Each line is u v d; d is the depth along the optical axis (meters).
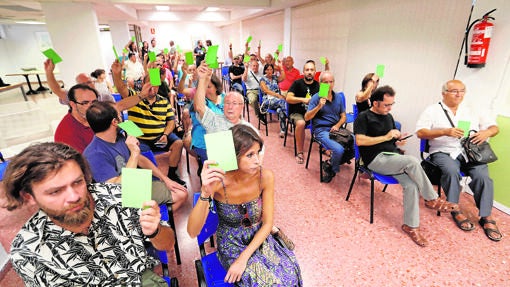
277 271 1.14
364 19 3.51
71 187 0.76
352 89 3.94
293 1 4.78
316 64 4.91
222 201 1.20
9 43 10.05
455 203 2.07
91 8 4.43
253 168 1.13
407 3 2.84
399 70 3.06
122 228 0.91
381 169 2.08
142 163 1.81
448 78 2.53
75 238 0.83
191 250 1.87
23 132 4.25
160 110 2.61
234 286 1.13
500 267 1.70
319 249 1.87
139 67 5.71
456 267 1.71
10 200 0.75
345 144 2.65
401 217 2.20
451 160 2.08
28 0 4.12
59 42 4.48
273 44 6.85
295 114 3.43
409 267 1.71
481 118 2.22
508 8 1.97
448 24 2.46
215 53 1.96
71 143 1.83
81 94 1.77
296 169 3.07
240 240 1.21
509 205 2.20
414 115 2.95
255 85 5.15
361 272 1.68
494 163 2.25
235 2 5.22
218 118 2.10
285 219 2.19
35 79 10.59
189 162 3.28
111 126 1.51
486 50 2.11
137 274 0.96
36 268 0.78
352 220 2.17
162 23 10.66
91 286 0.87
